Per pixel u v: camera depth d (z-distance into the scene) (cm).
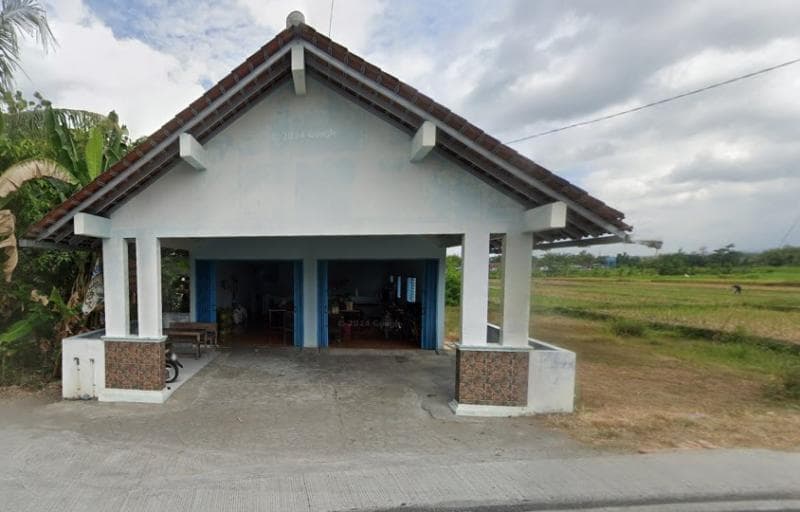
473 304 565
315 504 319
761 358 1073
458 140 510
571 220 553
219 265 1162
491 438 469
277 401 599
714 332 1388
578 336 1460
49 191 701
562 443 454
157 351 580
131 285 712
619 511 321
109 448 424
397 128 569
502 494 337
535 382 558
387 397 627
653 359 1068
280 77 562
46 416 522
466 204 568
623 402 662
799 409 641
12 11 721
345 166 572
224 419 521
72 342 587
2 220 571
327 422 517
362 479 361
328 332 1056
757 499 337
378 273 1524
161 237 584
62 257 696
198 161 541
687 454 423
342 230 574
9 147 646
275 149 574
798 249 2714
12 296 684
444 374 771
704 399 701
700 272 3114
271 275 1495
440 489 345
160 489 339
